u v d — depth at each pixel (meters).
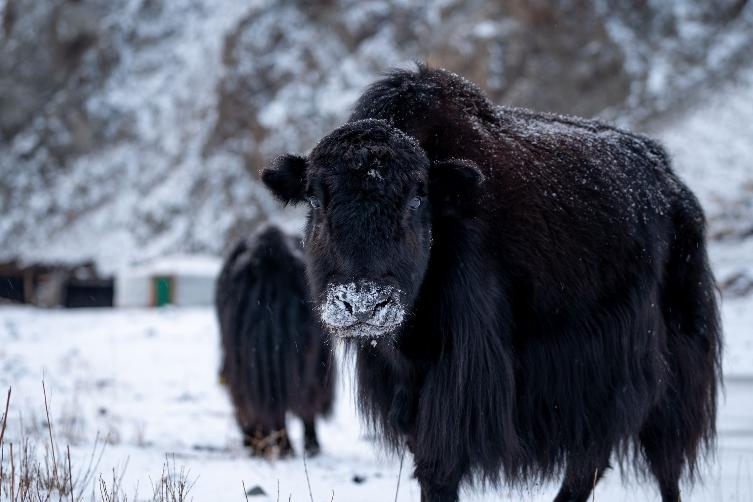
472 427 6.35
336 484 8.83
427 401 6.41
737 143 47.75
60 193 82.50
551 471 7.02
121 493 6.95
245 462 9.79
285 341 11.20
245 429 11.39
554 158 7.38
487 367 6.37
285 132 71.38
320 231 6.15
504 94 61.16
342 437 13.48
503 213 6.80
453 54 63.38
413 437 6.71
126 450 9.25
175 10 96.38
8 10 93.06
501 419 6.40
